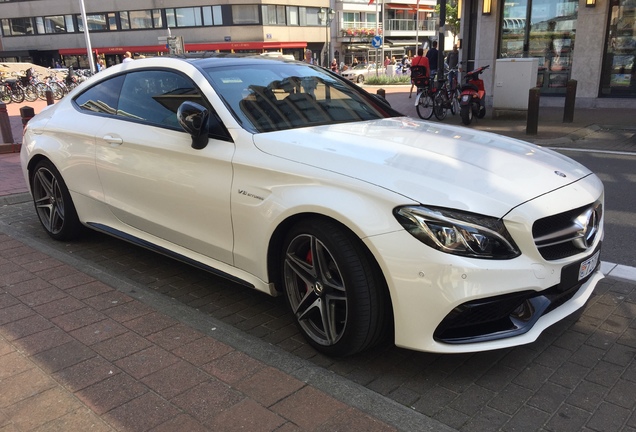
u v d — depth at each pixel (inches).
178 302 140.3
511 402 100.5
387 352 118.5
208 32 1903.3
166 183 141.6
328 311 112.7
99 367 110.2
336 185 107.3
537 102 402.0
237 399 99.3
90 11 2016.5
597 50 539.2
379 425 91.8
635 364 111.8
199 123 127.9
